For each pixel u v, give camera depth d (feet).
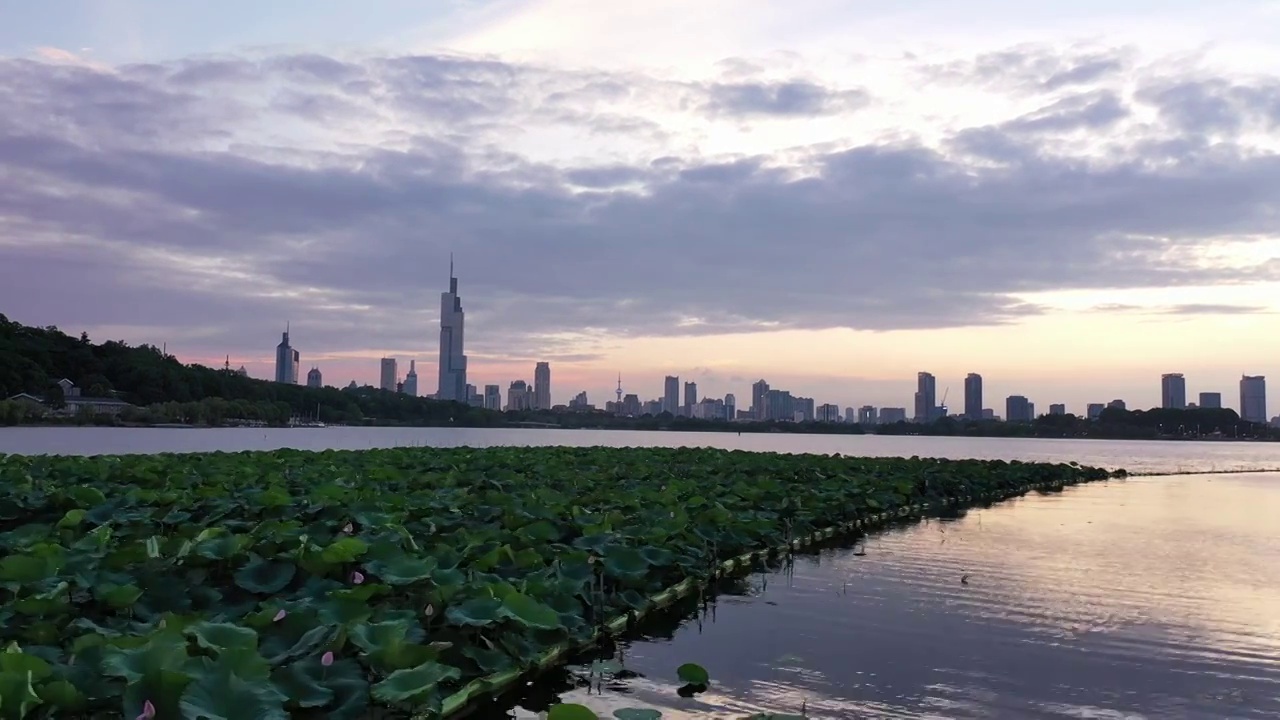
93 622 22.45
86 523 36.65
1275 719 22.02
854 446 320.09
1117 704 22.91
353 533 33.27
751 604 34.17
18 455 66.74
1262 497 87.45
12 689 15.23
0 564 24.04
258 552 28.22
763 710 21.97
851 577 39.93
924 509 72.90
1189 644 28.58
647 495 50.98
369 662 19.88
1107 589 37.24
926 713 21.99
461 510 41.96
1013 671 25.57
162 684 15.65
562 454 89.40
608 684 23.91
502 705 22.22
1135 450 375.66
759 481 62.49
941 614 32.48
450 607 23.68
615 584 32.17
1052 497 87.56
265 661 17.54
